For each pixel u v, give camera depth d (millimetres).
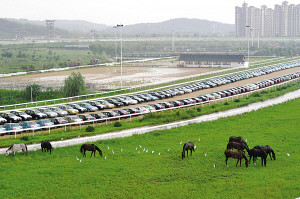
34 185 34938
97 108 77812
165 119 65812
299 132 51469
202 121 63281
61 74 159625
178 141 50125
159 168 38906
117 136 54250
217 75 132000
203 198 31219
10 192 33469
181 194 32156
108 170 38688
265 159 38188
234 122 61219
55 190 33781
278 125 56969
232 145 41062
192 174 36875
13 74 160250
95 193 33062
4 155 44375
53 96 98000
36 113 69750
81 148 44000
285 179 34406
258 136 50500
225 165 39188
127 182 35406
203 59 182125
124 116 67562
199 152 44188
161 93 92812
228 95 92625
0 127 57625
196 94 97625
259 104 82125
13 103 90375
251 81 121562
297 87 105562
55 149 46906
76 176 37125
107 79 137625
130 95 90750
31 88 91562
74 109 74000
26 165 40969
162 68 180000
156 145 48562
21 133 58375
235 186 33375
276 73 144125
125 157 43250
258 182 33906
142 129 59469
